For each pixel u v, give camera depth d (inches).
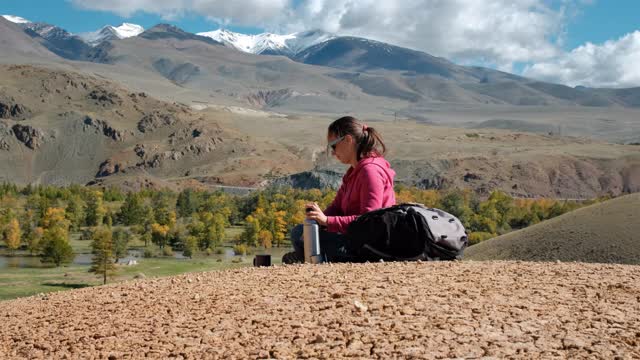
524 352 198.4
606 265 358.0
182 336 245.8
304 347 216.8
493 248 3009.4
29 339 273.4
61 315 314.3
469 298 266.1
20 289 3592.5
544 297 266.7
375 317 242.2
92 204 7637.8
